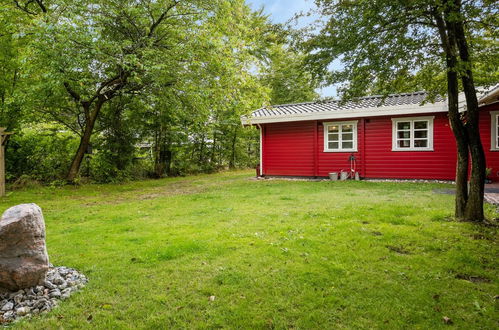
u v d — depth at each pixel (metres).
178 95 11.67
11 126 12.04
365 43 4.74
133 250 3.96
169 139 17.36
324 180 12.82
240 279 3.04
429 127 11.60
